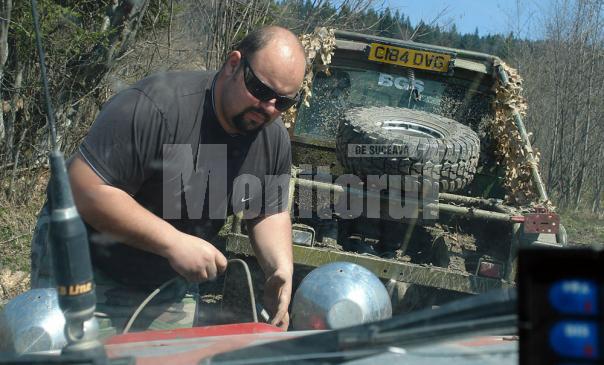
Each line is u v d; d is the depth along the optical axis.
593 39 15.36
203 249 2.50
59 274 1.38
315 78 5.80
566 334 0.95
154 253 2.60
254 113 2.62
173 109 2.58
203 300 4.42
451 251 4.75
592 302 0.94
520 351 0.98
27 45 7.05
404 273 4.20
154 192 2.68
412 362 1.34
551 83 15.35
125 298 2.73
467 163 4.68
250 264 4.07
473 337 1.33
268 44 2.57
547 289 0.96
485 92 5.74
